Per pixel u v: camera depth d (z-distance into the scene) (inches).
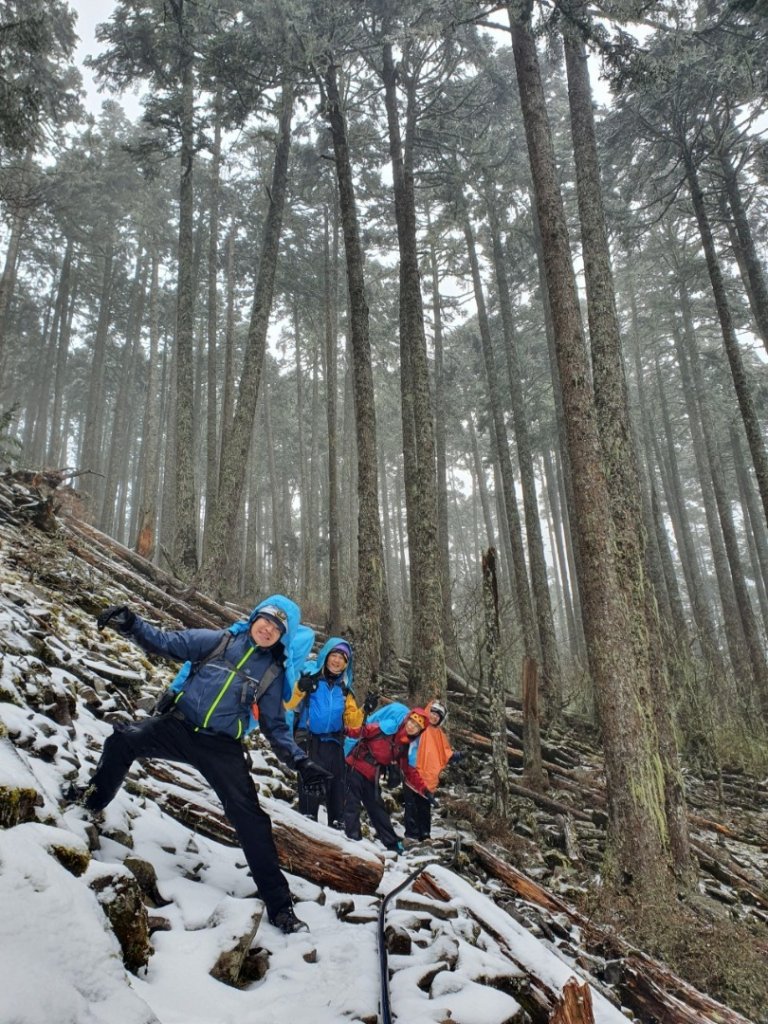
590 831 299.9
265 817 116.9
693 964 192.2
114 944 71.6
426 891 151.2
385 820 215.3
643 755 248.4
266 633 119.4
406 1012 95.1
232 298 772.6
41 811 93.1
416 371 425.7
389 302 999.6
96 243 1070.4
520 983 120.3
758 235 689.0
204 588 444.8
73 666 197.0
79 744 144.4
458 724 402.3
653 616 296.7
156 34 613.9
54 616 245.4
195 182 1015.0
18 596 234.1
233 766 116.3
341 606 644.7
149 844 124.3
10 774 88.6
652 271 1043.9
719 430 1154.7
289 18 423.8
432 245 765.3
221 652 119.7
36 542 335.9
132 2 603.8
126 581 384.8
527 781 336.5
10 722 126.1
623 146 596.7
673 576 767.7
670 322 1064.8
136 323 1158.3
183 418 544.1
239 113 517.0
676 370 1224.8
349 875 135.7
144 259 1185.4
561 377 296.2
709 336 1088.8
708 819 361.7
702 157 566.9
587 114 354.3
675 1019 156.7
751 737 475.2
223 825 146.5
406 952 116.3
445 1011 96.6
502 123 723.4
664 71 328.2
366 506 369.4
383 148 734.5
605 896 224.7
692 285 891.4
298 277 953.5
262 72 473.1
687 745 460.4
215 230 813.9
